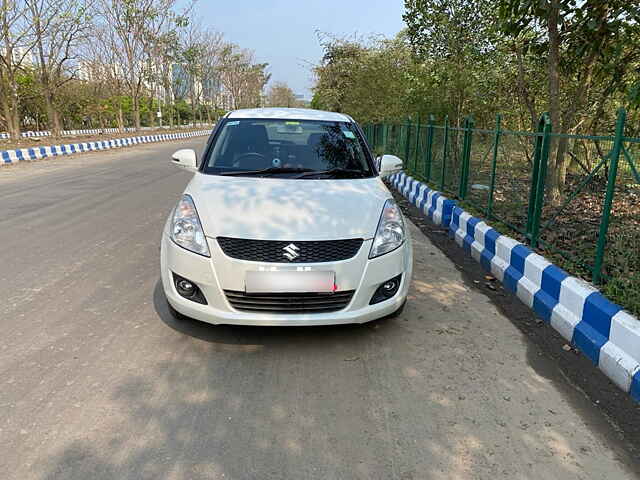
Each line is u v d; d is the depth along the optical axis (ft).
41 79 78.43
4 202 26.78
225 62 214.48
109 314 12.17
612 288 11.19
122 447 7.44
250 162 13.19
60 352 10.25
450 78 33.91
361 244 10.32
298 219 10.33
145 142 92.12
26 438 7.58
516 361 10.41
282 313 10.10
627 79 26.00
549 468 7.28
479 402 8.89
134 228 21.12
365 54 66.80
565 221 17.37
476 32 33.22
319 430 7.98
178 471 6.98
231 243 9.96
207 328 11.48
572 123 28.96
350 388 9.22
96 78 118.32
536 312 13.00
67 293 13.52
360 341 11.07
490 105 35.22
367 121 60.85
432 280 15.44
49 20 67.00
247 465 7.14
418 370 9.93
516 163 18.04
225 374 9.59
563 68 25.16
